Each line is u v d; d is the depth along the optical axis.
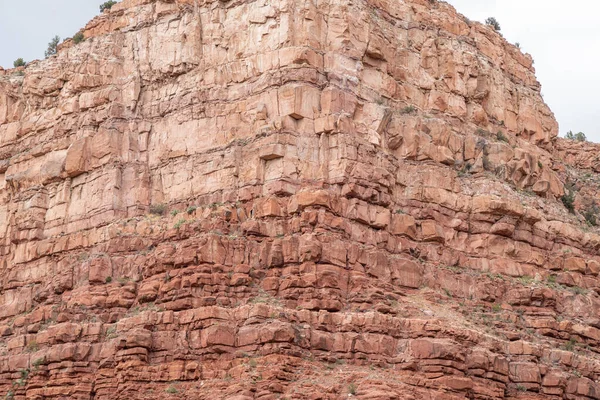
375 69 59.38
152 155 59.69
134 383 49.72
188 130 58.84
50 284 57.66
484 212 59.03
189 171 57.84
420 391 48.25
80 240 59.09
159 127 60.00
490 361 51.09
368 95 58.28
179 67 60.44
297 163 54.84
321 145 55.19
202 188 57.03
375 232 55.00
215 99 58.66
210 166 57.12
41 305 56.94
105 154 60.00
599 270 61.19
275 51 57.28
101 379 50.78
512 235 59.66
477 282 57.34
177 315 51.00
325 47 57.69
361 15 59.00
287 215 53.84
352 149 55.16
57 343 52.94
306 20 57.44
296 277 51.53
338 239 52.81
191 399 48.16
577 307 58.56
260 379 47.44
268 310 49.75
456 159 60.88
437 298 55.34
